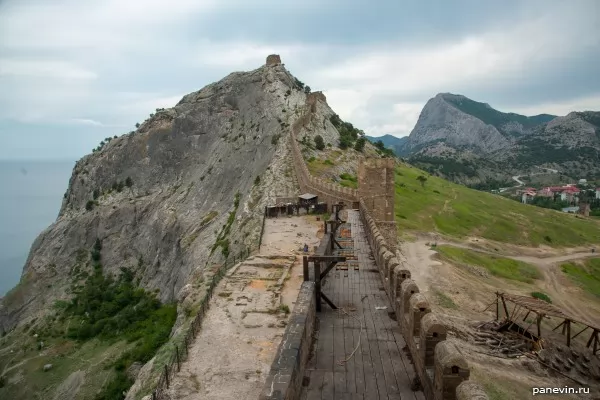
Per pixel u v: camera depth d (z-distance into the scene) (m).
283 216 43.66
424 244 69.38
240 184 79.56
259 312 22.14
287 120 90.00
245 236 46.34
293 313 11.55
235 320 21.52
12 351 63.09
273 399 7.68
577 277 70.62
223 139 103.00
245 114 106.00
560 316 35.91
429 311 10.82
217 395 15.78
